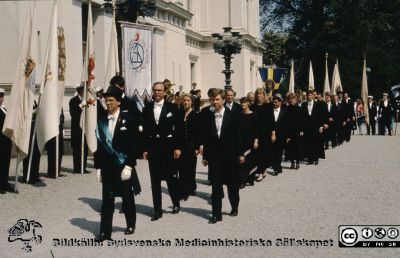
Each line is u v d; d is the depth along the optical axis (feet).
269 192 39.78
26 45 40.65
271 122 47.29
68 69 70.44
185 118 37.65
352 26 167.94
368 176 47.65
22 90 39.96
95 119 48.44
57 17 43.83
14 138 39.22
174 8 125.70
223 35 87.04
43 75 42.96
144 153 31.07
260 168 46.55
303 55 177.37
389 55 167.73
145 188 41.47
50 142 46.42
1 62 59.93
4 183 39.86
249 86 171.53
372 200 35.60
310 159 58.08
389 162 58.54
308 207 33.53
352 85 168.04
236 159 30.91
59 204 35.01
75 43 72.43
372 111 110.52
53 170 46.83
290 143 54.39
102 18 82.28
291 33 184.75
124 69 51.03
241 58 164.66
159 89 31.40
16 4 59.88
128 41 51.16
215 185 30.01
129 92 51.21
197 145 35.73
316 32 177.78
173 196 32.55
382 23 166.61
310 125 57.82
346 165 56.54
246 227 28.30
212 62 165.48
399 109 142.61
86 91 48.37
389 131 107.76
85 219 30.73
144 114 31.42
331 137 78.74
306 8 182.91
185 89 141.08
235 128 30.71
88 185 42.52
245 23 171.63
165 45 123.54
